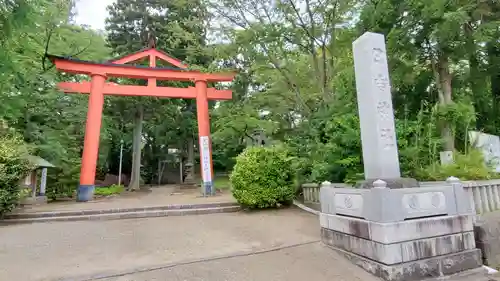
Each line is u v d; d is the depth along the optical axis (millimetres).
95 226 6004
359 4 8859
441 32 6434
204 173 11234
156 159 25328
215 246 4551
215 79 11961
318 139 8281
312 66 11195
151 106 17625
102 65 10594
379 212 3510
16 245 4684
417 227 3602
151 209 7465
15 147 7320
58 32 10297
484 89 9141
